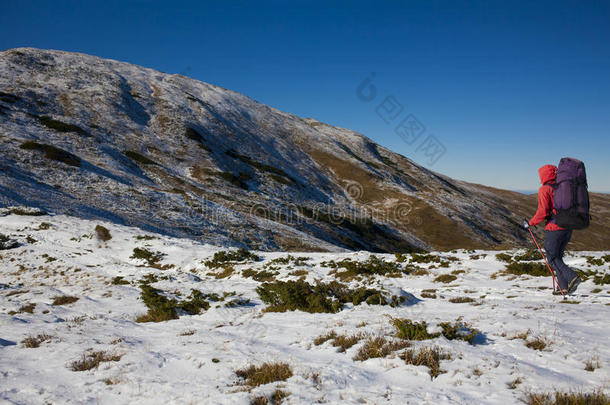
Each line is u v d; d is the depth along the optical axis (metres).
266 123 124.50
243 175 79.06
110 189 47.41
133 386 4.57
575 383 3.87
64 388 4.62
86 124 70.12
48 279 20.17
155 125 84.44
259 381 4.50
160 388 4.46
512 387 3.89
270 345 6.16
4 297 14.42
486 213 107.06
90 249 27.31
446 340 5.68
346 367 4.78
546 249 6.59
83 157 56.22
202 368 5.11
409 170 132.50
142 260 25.44
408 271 17.94
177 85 118.81
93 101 81.62
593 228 106.12
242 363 5.19
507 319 6.91
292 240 48.50
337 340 6.02
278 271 20.20
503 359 4.71
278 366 4.89
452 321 6.93
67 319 10.13
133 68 121.56
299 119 163.50
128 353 5.98
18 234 28.75
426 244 76.38
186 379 4.73
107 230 31.62
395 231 79.06
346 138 148.88
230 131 99.69
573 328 6.03
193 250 27.77
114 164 58.62
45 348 6.54
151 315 10.40
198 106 104.25
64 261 24.22
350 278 17.12
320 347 5.86
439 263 20.06
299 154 111.44
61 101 75.56
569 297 10.02
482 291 12.66
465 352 5.04
